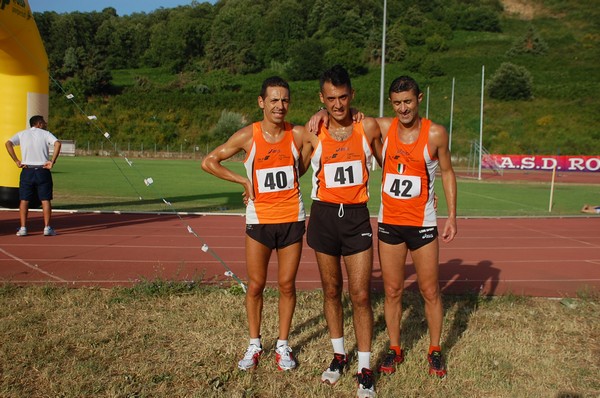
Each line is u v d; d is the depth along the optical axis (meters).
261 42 70.69
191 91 60.59
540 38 64.00
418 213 3.98
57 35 70.88
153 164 34.75
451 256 8.53
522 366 4.11
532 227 11.78
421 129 3.93
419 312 5.32
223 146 4.01
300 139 3.96
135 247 8.41
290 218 3.97
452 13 76.75
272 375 3.93
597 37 68.19
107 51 75.56
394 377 3.91
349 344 4.52
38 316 4.81
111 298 5.42
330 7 72.25
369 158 3.87
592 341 4.69
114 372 3.83
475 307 5.55
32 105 11.41
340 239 3.82
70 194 15.62
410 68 61.03
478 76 58.03
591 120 46.50
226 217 12.02
